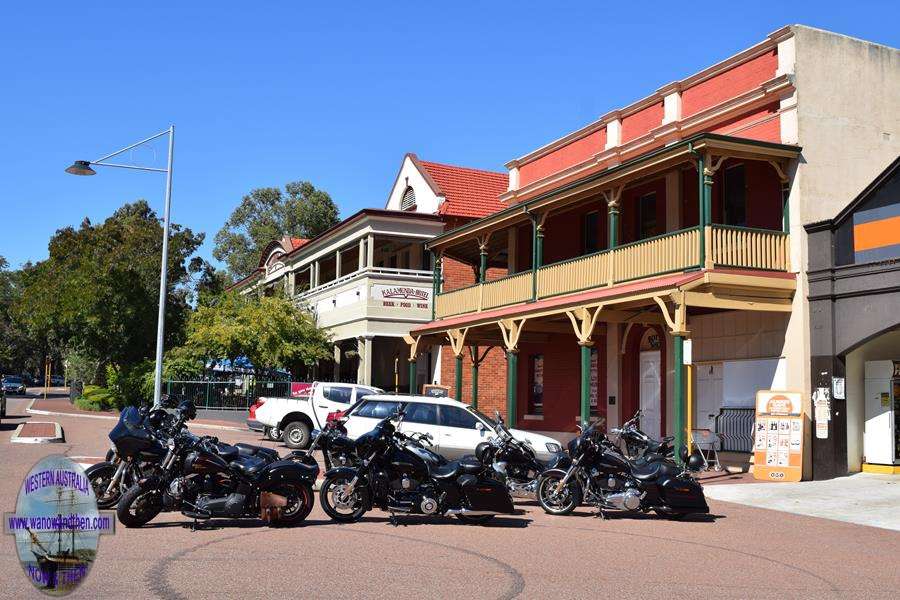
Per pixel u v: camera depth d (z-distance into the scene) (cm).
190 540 971
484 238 2597
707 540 1098
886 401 1761
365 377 3241
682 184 2180
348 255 3984
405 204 3753
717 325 2020
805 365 1775
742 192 2014
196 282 4781
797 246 1808
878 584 854
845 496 1510
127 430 1055
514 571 866
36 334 4872
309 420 2352
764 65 1952
